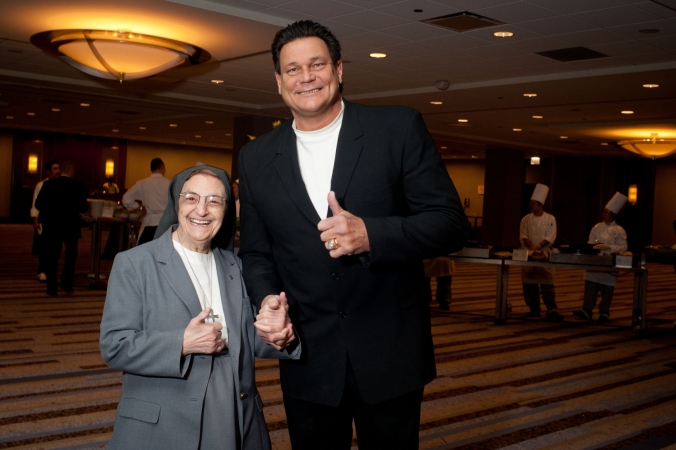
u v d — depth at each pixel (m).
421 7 7.38
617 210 8.85
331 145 1.93
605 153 22.31
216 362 1.91
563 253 7.68
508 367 5.66
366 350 1.87
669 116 13.92
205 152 27.94
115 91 14.20
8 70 12.58
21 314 7.10
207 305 1.97
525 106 13.48
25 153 23.81
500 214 21.39
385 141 1.87
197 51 9.91
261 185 1.98
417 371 1.90
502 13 7.50
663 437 3.94
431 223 1.77
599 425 4.14
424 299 1.97
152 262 1.93
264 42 9.01
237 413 1.94
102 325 1.88
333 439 2.02
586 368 5.72
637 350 6.59
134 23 8.59
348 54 9.81
